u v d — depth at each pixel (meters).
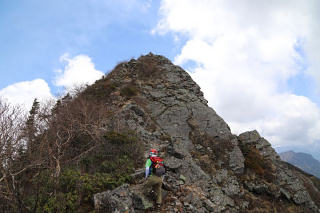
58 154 6.96
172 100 16.09
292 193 9.94
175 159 8.66
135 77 18.97
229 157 11.20
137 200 5.76
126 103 14.21
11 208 5.05
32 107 9.90
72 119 9.56
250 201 8.62
